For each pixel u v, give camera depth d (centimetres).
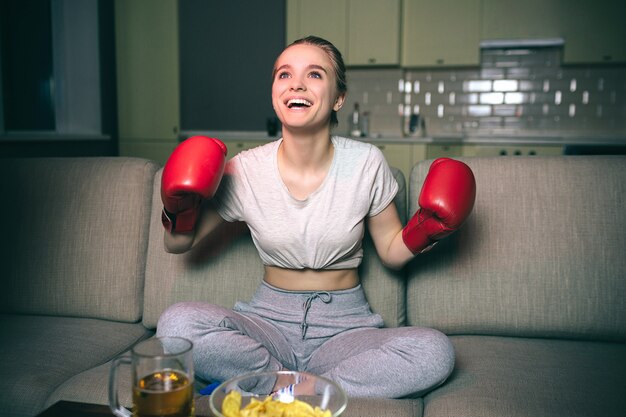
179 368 80
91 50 463
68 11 459
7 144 358
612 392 123
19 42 405
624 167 162
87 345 153
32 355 143
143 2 486
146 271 173
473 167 168
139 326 173
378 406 119
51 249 178
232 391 80
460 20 477
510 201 163
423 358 125
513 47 488
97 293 173
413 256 148
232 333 128
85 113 468
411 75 520
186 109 541
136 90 495
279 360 140
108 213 177
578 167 164
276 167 148
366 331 142
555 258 158
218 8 524
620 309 154
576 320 155
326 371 138
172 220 143
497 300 159
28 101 420
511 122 507
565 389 124
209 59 531
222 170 136
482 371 134
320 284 150
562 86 494
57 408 93
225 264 169
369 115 529
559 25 463
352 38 487
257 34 520
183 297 168
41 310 177
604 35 457
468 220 162
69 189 182
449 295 161
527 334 159
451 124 518
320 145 144
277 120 496
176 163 132
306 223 144
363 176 146
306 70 140
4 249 180
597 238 158
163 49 487
